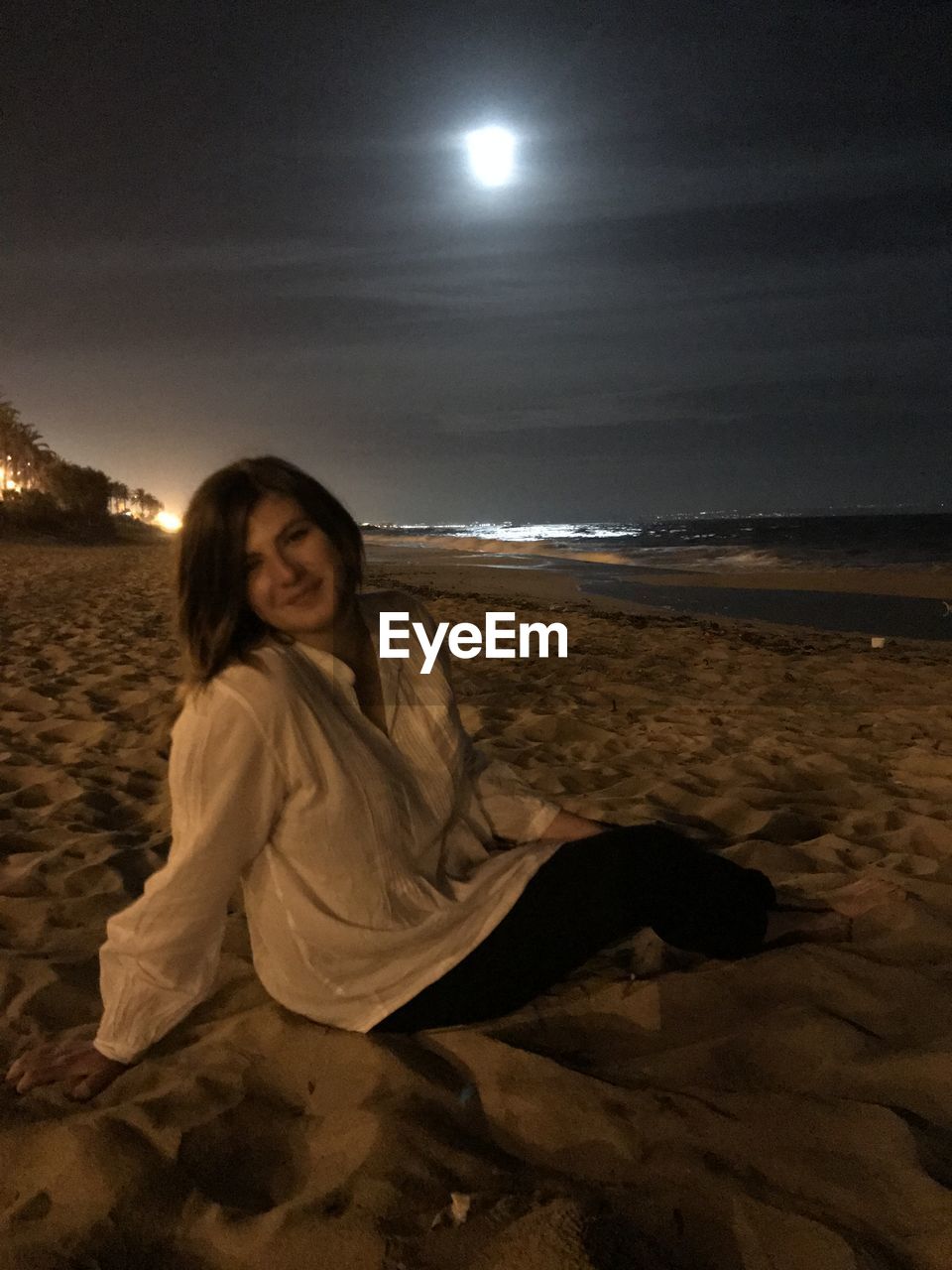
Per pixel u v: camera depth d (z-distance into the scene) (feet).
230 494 5.94
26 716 18.43
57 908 9.74
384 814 6.38
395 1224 5.16
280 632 6.28
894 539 135.03
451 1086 6.48
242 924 9.34
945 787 14.21
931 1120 6.12
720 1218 5.20
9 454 253.44
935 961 8.29
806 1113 6.09
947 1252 4.89
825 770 15.10
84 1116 6.17
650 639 34.17
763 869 10.77
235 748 5.95
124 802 13.43
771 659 29.04
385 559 123.65
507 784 7.59
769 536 167.43
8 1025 7.53
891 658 29.91
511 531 345.51
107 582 59.62
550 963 6.69
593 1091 6.34
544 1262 4.67
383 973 6.56
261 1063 6.82
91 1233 5.22
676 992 7.77
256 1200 5.61
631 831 7.00
